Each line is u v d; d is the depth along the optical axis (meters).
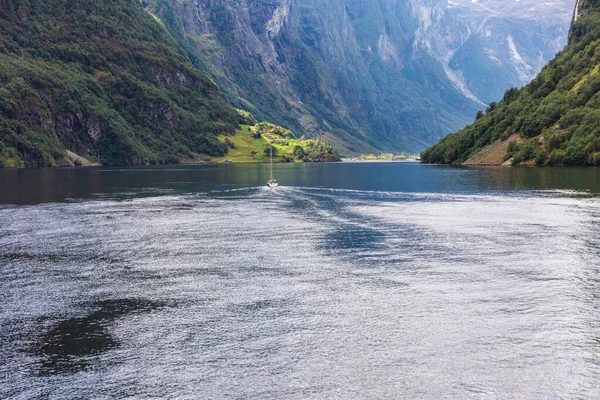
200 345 38.94
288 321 43.31
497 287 52.03
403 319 43.56
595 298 48.62
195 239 77.44
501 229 82.88
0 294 50.81
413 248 69.88
